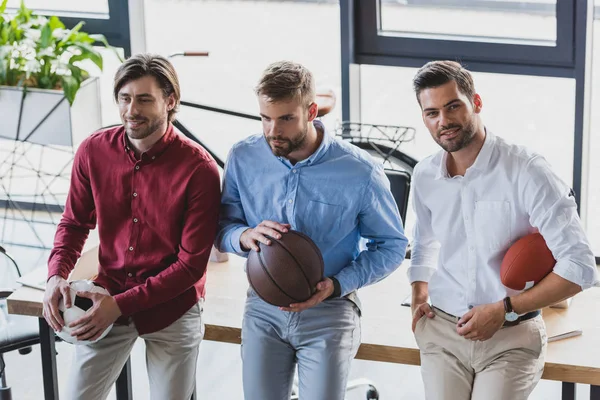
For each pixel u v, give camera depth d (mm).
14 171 5910
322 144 3150
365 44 5102
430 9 4945
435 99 2939
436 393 3105
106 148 3352
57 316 3236
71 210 3473
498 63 4895
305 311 3186
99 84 5539
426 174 3170
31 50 5418
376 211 3199
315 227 3197
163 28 5547
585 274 2934
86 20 5594
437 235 3189
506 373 3014
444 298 3195
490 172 3029
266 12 5316
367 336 3373
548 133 4945
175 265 3287
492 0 4805
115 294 3414
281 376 3236
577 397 4098
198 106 4797
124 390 3744
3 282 5137
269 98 2967
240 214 3344
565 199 2973
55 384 3658
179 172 3287
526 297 2967
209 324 3496
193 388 3480
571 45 4703
